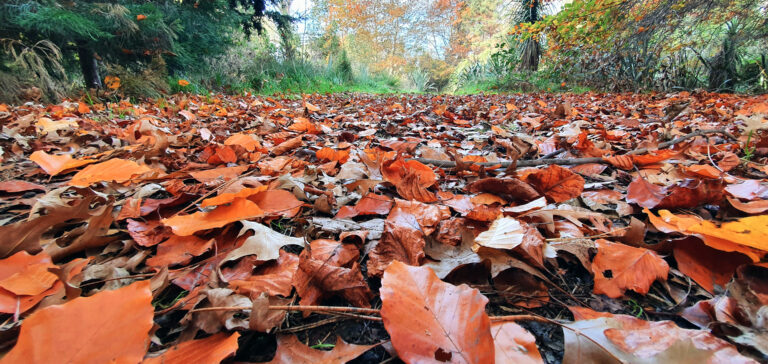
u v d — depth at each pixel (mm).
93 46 5352
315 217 1136
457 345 512
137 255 865
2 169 1748
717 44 8914
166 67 6727
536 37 11195
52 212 827
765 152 1871
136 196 1251
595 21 9109
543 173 1201
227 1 8109
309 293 722
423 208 1027
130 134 2430
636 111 4484
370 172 1540
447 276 811
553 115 4090
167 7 6703
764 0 7047
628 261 797
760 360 545
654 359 513
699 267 791
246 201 957
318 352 593
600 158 1699
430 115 4523
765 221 718
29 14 4090
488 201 1206
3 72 4180
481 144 2516
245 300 647
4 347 544
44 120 2551
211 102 5910
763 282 729
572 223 1037
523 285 798
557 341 656
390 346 617
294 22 10836
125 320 509
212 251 894
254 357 622
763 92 6934
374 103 7465
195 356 533
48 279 697
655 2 7977
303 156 2113
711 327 621
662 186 1376
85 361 468
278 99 8156
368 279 851
